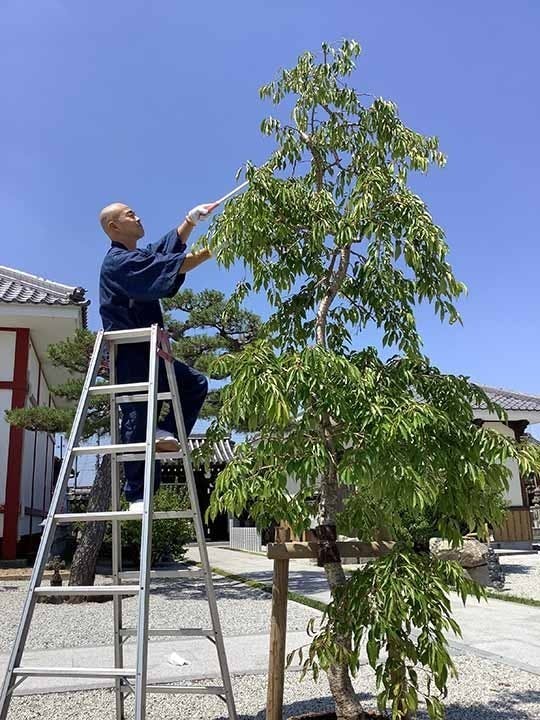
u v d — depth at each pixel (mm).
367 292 3816
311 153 4008
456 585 3016
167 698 4465
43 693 4574
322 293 3898
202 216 3436
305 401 3004
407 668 2930
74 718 4027
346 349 4078
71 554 14969
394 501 3156
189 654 5918
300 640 6598
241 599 9672
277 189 3570
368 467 2857
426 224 3391
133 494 3523
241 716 4035
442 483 3244
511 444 3213
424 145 3877
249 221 3488
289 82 4027
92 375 3168
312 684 4801
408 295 3717
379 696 2869
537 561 14219
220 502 3057
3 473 12945
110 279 3422
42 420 11180
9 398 13281
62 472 2916
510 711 4090
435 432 3229
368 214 3428
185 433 3426
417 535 6504
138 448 2904
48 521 2828
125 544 13719
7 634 7059
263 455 3076
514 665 5297
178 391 3605
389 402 3076
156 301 3652
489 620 7582
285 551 3453
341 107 3961
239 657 5785
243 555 18516
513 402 16828
